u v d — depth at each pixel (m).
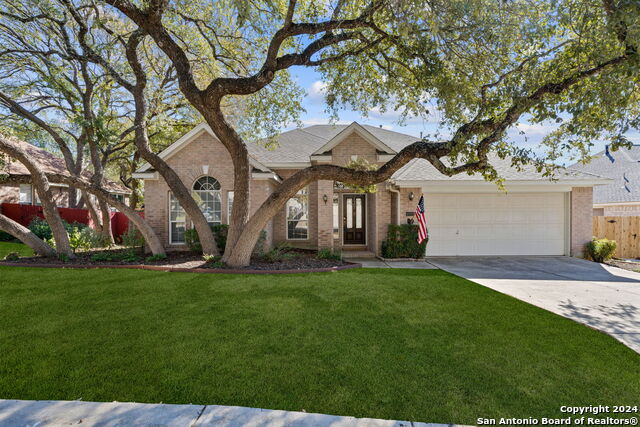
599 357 4.31
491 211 13.52
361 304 6.46
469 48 7.55
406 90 9.74
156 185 13.61
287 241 15.14
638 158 20.38
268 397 3.38
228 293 7.13
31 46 12.05
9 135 12.24
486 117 7.96
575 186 13.27
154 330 5.07
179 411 3.13
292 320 5.55
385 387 3.58
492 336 4.97
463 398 3.40
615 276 9.68
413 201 13.23
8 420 2.96
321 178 9.21
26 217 18.03
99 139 11.25
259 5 9.51
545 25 6.70
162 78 16.25
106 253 11.59
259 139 13.98
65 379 3.68
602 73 6.11
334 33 8.69
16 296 6.78
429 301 6.72
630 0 5.02
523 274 9.91
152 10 8.27
